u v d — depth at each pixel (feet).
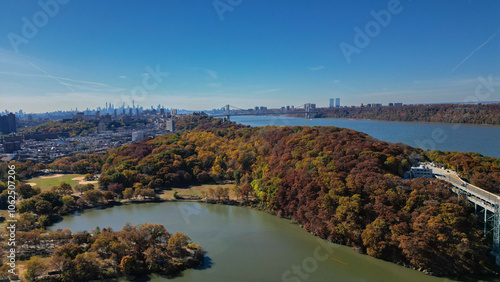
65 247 325.42
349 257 362.74
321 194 429.38
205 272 333.42
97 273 311.68
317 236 421.18
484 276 311.27
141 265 331.98
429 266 327.06
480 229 337.72
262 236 427.74
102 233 364.38
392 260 349.82
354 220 380.37
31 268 291.17
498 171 424.46
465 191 378.73
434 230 323.57
